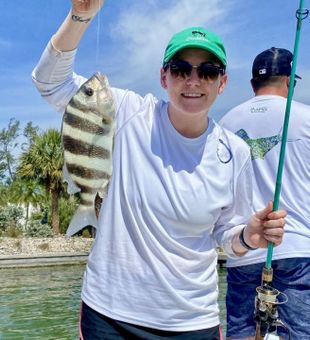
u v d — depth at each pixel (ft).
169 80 7.59
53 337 31.32
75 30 7.43
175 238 7.57
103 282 7.63
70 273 63.87
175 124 7.70
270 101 10.52
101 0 7.27
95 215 7.50
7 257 68.39
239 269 10.48
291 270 9.86
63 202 97.40
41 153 93.81
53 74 7.79
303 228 10.00
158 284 7.46
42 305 42.01
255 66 10.93
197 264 7.70
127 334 7.47
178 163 7.64
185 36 7.43
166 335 7.54
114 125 7.64
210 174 7.78
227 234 8.34
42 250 75.77
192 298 7.68
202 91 7.48
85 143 7.41
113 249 7.61
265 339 8.71
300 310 9.83
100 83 7.46
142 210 7.52
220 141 8.04
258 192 10.37
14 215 93.81
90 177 7.43
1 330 33.04
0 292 48.67
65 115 7.36
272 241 7.95
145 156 7.67
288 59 10.69
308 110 10.28
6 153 179.32
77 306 41.55
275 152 10.27
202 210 7.61
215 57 7.48
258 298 8.54
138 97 8.29
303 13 8.55
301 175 10.11
